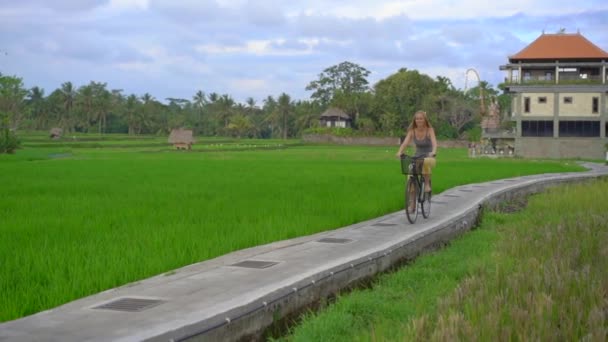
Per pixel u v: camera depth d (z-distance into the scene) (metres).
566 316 5.08
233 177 24.75
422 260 8.89
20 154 63.44
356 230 10.24
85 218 11.23
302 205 13.73
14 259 7.18
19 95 87.19
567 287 6.04
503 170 32.50
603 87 66.69
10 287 6.02
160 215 11.62
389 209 13.77
